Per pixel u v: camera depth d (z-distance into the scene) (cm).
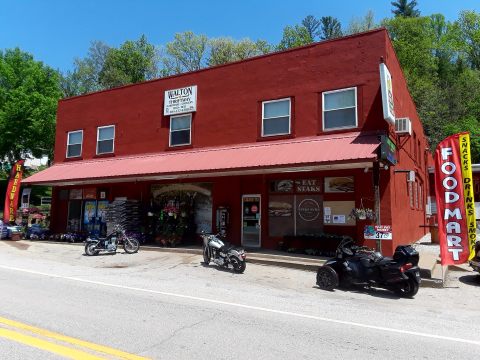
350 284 985
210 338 543
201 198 1653
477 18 5538
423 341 562
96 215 1970
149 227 1711
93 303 724
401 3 5666
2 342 505
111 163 1877
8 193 2177
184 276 1067
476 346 545
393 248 1265
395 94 1505
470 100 4169
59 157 2175
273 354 489
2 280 934
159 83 1859
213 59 4700
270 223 1471
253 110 1584
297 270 1184
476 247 1083
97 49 5156
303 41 4547
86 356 463
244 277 1076
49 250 1620
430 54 5044
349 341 550
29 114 3300
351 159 1157
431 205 2773
